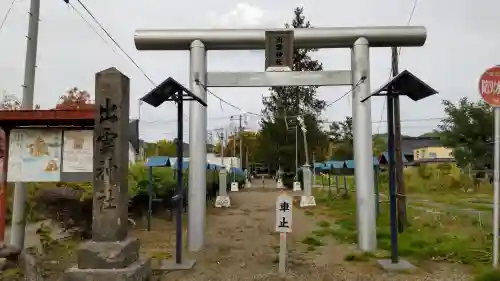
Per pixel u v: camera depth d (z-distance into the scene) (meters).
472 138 30.47
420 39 10.05
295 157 45.28
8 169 8.19
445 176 31.02
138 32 10.31
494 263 7.33
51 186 11.77
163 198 15.95
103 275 6.31
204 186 10.25
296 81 10.30
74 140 8.26
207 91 10.50
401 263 8.06
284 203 7.84
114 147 6.77
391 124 8.33
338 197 25.02
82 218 11.01
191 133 10.24
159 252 9.73
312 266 8.29
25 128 8.25
